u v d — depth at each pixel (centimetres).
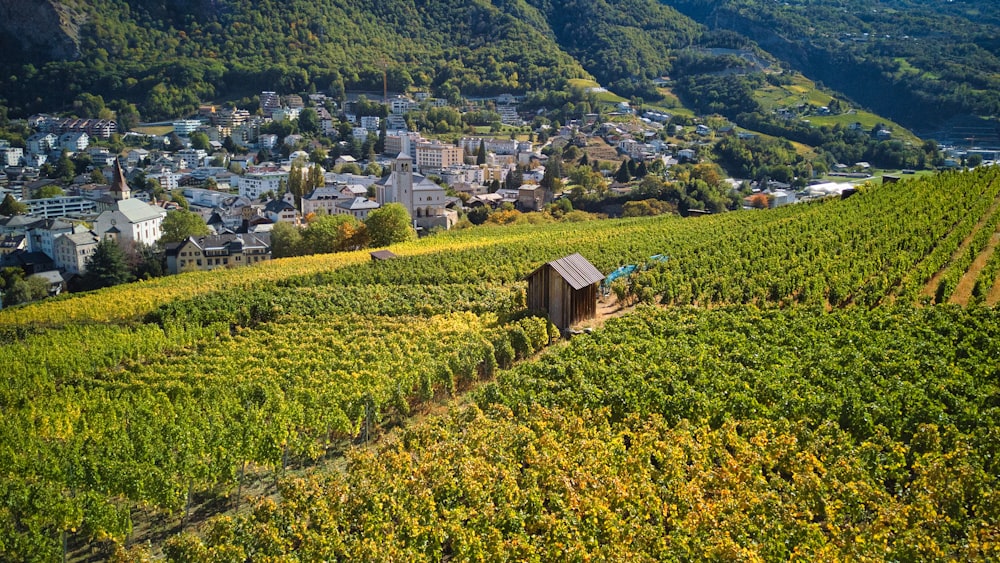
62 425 5612
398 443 4516
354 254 12812
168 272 15950
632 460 3859
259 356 6919
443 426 4681
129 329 8419
